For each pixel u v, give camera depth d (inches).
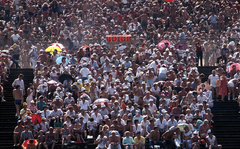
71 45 2888.8
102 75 2353.6
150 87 2215.8
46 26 3344.0
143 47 2719.0
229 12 3353.8
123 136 1801.2
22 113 1957.4
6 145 1872.5
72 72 2295.8
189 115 1899.6
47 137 1797.5
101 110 1935.3
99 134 1836.9
